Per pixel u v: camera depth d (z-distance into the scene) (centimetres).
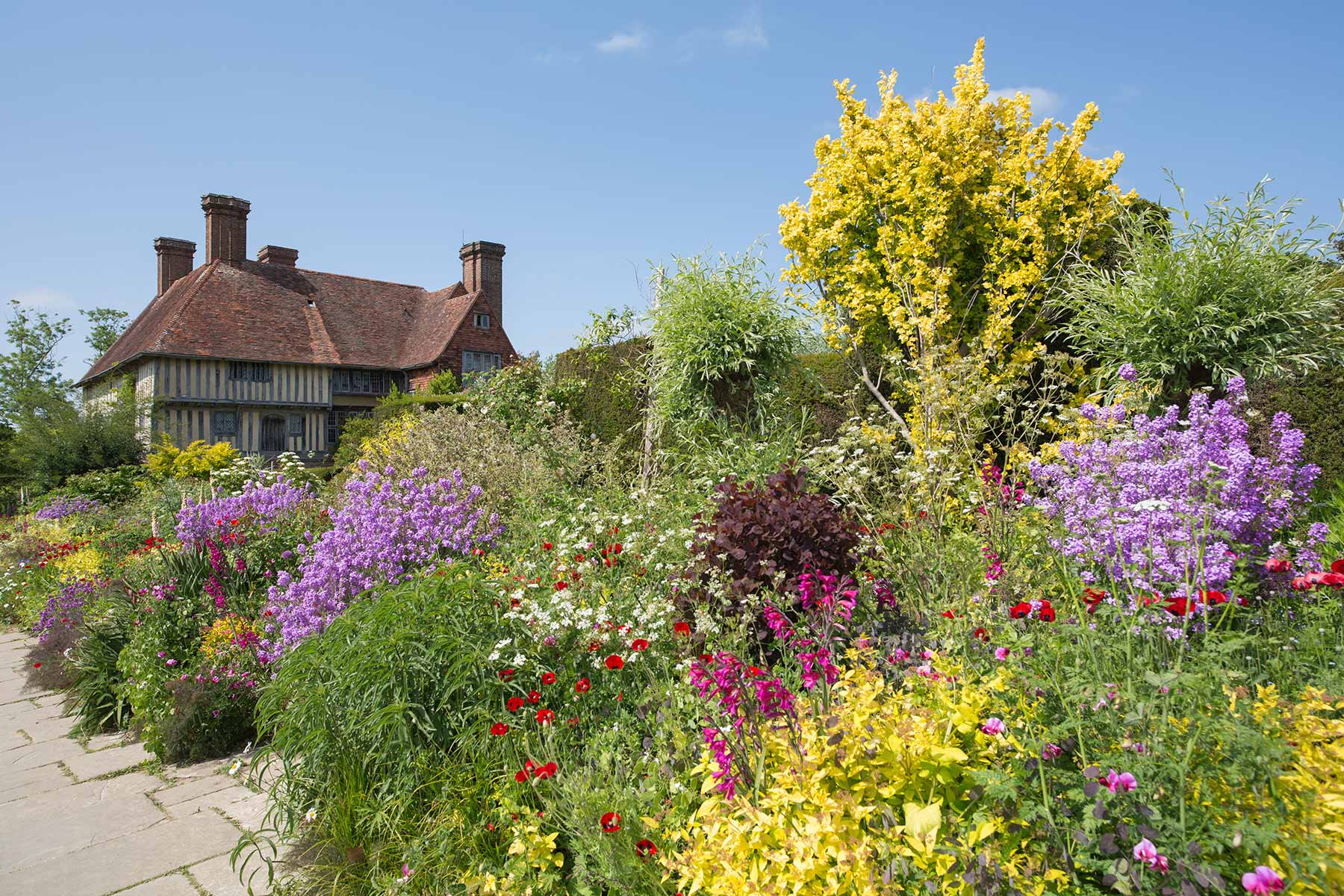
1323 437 555
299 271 3256
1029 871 168
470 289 3356
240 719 459
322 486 801
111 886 311
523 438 872
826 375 848
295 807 319
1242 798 166
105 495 1622
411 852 272
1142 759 171
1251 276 494
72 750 477
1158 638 232
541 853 244
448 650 330
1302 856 147
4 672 685
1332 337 511
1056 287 643
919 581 388
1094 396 536
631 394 1021
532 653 330
